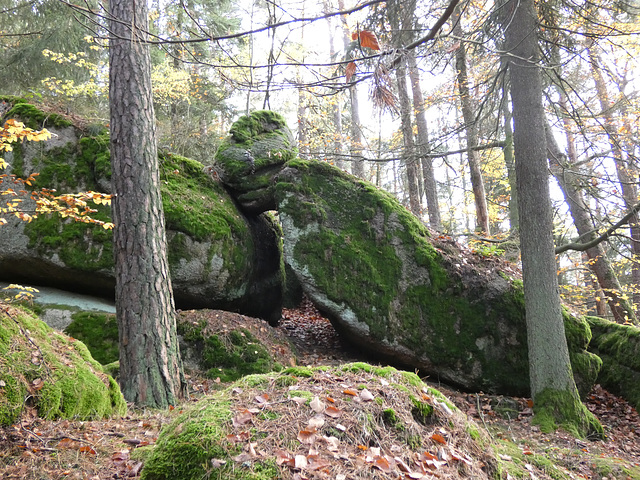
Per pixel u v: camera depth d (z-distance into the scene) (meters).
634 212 8.37
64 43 11.79
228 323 7.38
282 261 10.45
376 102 3.02
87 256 7.09
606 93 12.68
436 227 13.31
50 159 7.31
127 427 3.58
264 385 2.84
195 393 5.99
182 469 2.19
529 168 7.10
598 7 6.91
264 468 2.12
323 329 9.73
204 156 13.65
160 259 5.38
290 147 9.58
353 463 2.21
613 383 8.69
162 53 14.66
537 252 6.97
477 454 2.87
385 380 2.97
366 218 8.27
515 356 7.77
